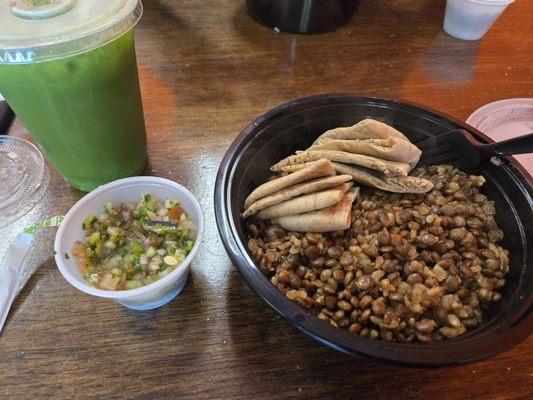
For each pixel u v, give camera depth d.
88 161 0.78
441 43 1.27
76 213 0.68
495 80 1.15
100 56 0.64
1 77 0.62
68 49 0.59
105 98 0.70
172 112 1.01
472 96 1.10
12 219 0.79
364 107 0.82
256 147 0.74
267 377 0.61
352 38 1.26
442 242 0.69
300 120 0.80
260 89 1.09
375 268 0.66
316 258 0.67
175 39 1.21
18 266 0.70
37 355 0.62
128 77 0.72
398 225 0.72
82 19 0.61
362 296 0.62
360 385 0.61
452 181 0.78
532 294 0.57
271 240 0.72
